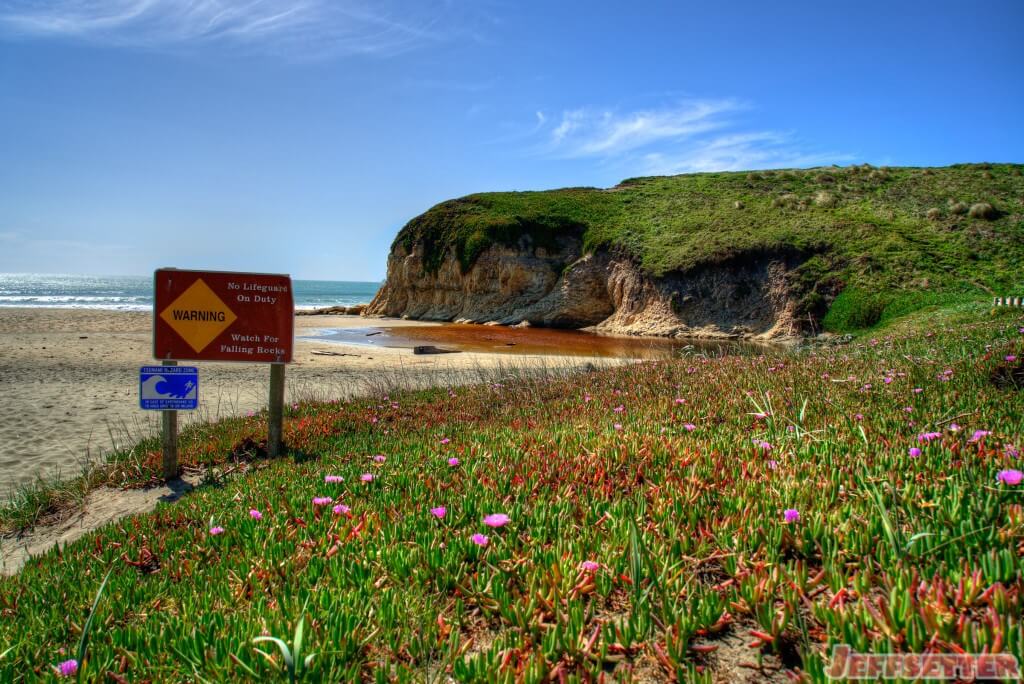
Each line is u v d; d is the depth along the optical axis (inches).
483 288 2106.3
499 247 2070.6
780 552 104.7
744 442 176.9
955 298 1235.2
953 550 92.6
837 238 1573.6
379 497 164.1
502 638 91.7
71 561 157.1
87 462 381.1
